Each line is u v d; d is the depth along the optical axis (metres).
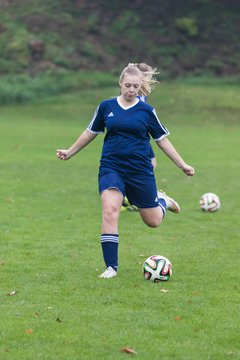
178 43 120.69
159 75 113.31
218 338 16.25
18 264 22.97
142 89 25.02
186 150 62.28
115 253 21.41
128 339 16.03
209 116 91.38
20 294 19.42
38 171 47.50
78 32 119.12
